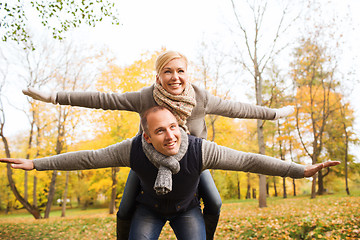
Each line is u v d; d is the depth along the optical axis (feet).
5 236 27.22
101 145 49.24
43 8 24.80
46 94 6.65
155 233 6.89
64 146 53.72
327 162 6.26
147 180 6.29
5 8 24.50
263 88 65.00
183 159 5.84
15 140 88.48
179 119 6.31
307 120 75.82
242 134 71.92
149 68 44.73
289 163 6.40
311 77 66.13
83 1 25.00
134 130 46.16
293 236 18.37
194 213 7.13
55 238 25.95
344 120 72.13
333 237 16.87
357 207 27.04
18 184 95.96
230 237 20.44
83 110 49.01
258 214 29.71
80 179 115.96
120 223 7.98
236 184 110.32
